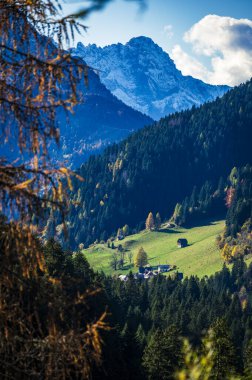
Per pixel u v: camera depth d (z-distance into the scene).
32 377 8.87
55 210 8.92
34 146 8.89
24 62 8.94
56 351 8.89
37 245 8.98
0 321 8.94
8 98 8.91
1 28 9.01
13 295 9.07
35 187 8.80
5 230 8.80
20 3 9.01
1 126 8.78
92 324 9.20
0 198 8.64
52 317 9.08
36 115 8.88
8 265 8.91
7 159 8.81
